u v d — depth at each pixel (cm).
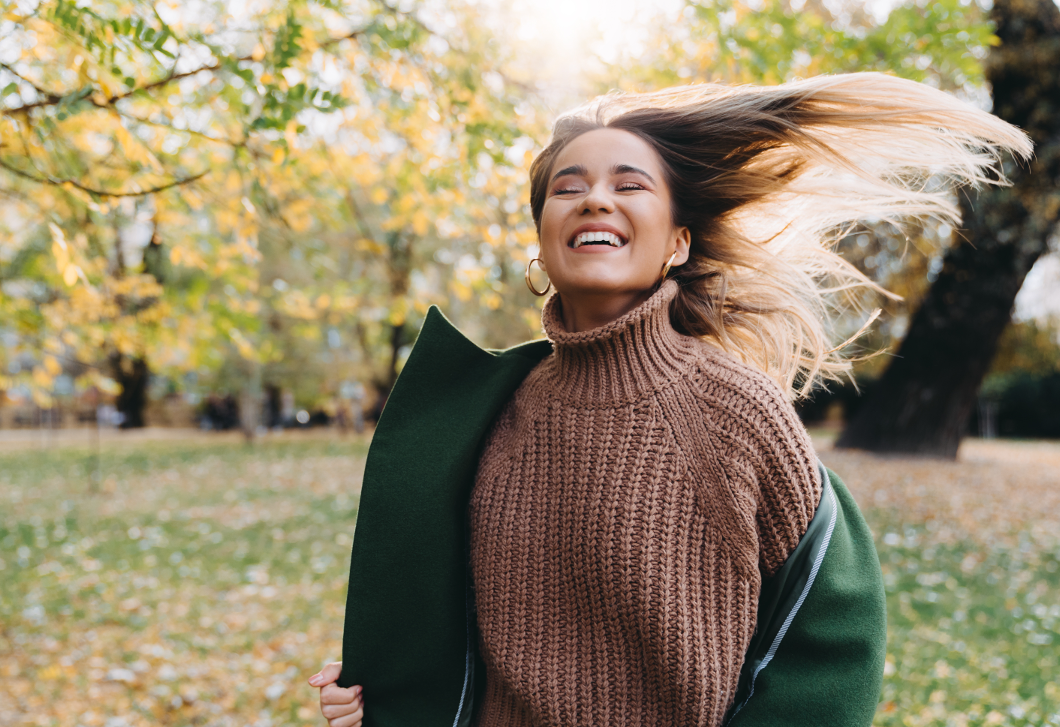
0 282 456
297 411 2762
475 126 312
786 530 120
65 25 203
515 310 489
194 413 2917
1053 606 519
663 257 129
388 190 412
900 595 538
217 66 250
